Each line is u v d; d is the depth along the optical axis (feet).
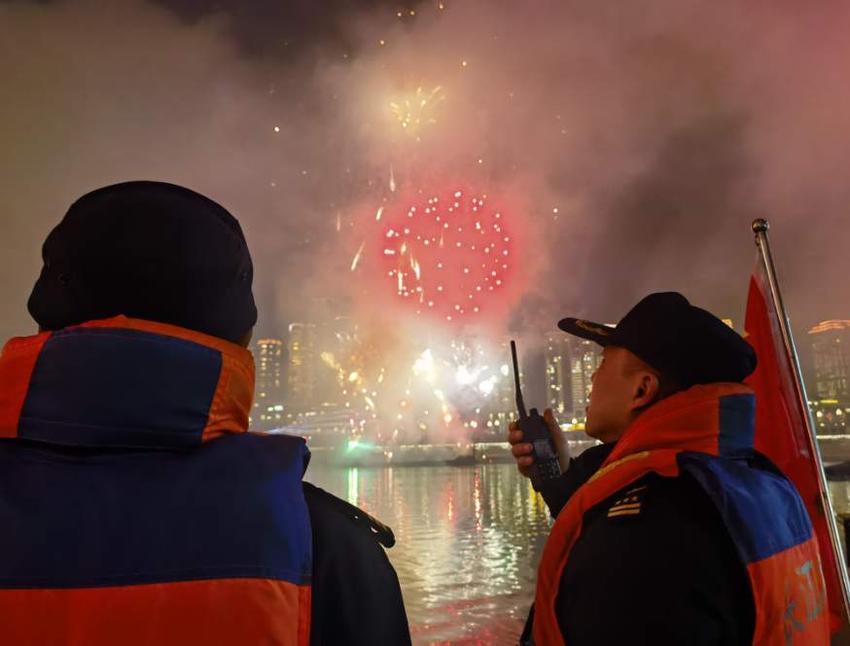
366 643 3.06
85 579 2.58
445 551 52.26
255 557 2.78
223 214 3.51
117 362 2.82
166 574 2.66
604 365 6.04
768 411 8.32
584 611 4.27
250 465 3.03
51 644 2.49
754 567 4.19
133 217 3.13
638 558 4.17
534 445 7.58
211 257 3.26
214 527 2.79
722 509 4.25
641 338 5.57
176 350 2.93
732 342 5.38
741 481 4.68
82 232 3.12
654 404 5.44
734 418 5.18
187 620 2.62
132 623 2.56
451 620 30.55
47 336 2.90
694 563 4.12
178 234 3.17
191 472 2.90
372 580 3.18
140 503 2.75
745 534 4.25
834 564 7.53
